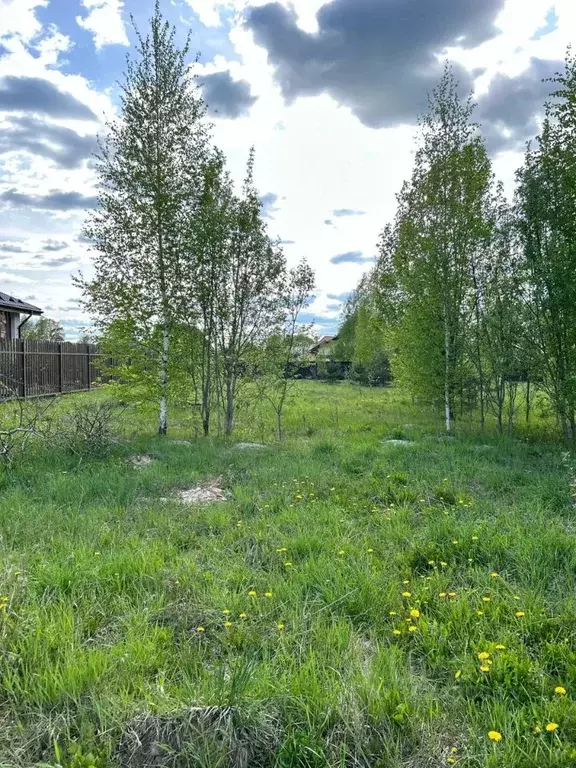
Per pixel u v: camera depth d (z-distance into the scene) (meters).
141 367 10.93
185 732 2.08
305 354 11.41
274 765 2.01
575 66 8.48
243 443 9.95
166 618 3.07
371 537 4.41
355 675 2.45
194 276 10.54
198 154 10.77
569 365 9.09
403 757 2.06
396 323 14.98
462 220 11.19
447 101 11.58
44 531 4.46
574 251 8.59
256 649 2.73
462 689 2.43
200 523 4.90
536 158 9.56
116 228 10.44
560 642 2.73
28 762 1.97
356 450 8.59
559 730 2.13
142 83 10.45
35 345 17.30
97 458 7.79
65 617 2.87
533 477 6.39
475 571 3.64
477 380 11.38
